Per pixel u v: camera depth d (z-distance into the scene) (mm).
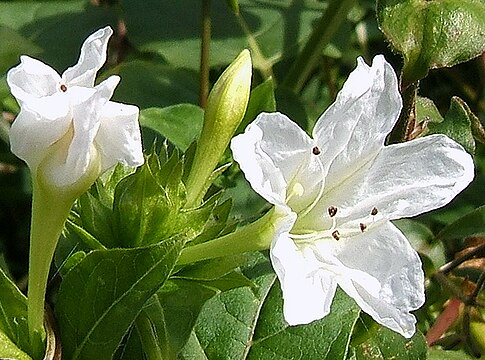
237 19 215
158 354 125
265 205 168
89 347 124
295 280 114
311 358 140
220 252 124
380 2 146
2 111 184
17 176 205
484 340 177
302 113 194
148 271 117
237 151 115
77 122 107
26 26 218
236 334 142
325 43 208
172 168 127
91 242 128
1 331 121
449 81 241
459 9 146
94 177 112
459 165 125
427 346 162
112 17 223
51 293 138
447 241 205
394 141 156
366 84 122
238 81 130
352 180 129
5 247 204
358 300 119
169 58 207
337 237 127
